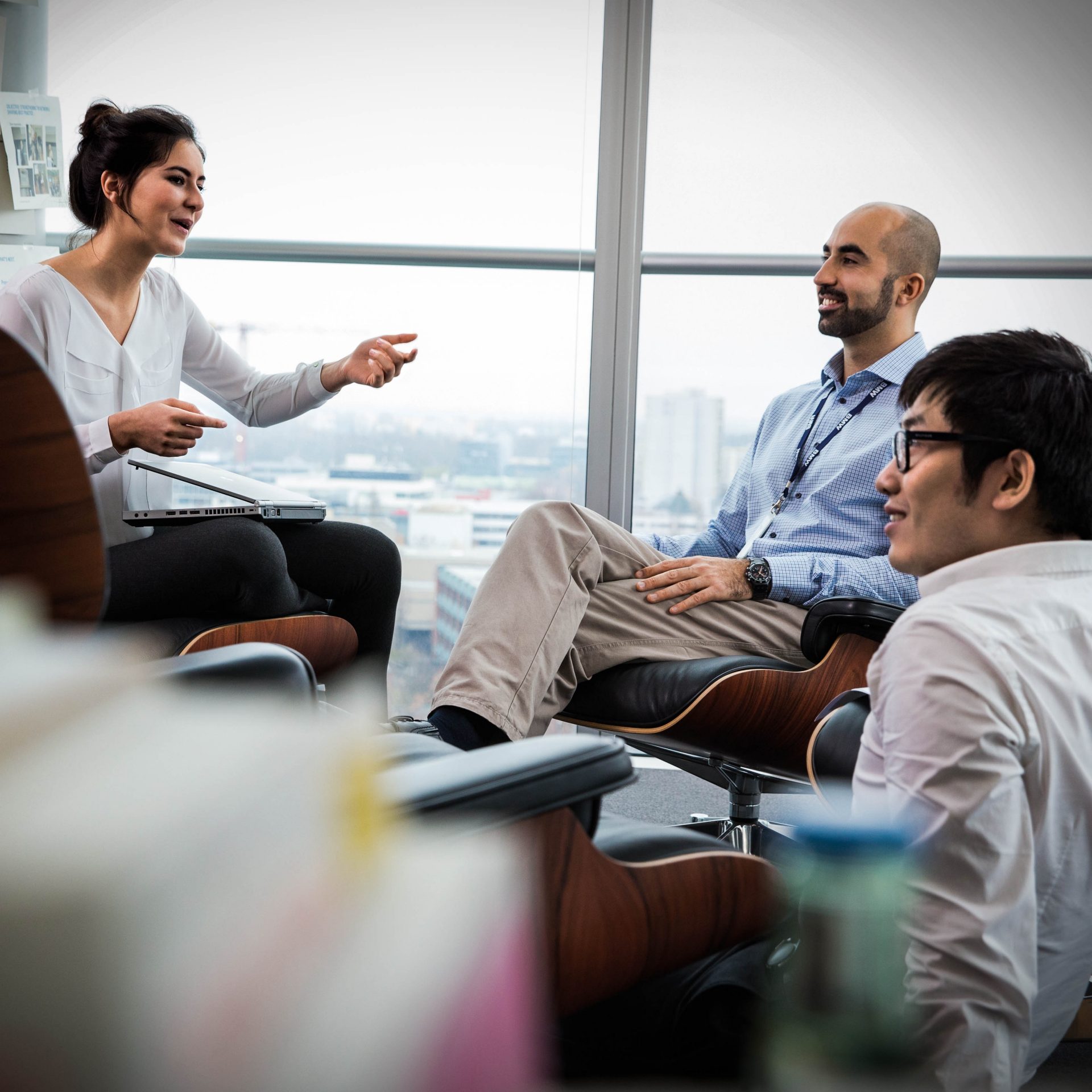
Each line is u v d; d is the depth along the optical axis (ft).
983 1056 2.90
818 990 2.44
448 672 6.47
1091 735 3.16
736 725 6.23
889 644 3.35
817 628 6.30
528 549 6.80
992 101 10.85
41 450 2.23
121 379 7.90
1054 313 10.88
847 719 4.48
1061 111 10.83
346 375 8.69
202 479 7.51
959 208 10.89
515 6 11.14
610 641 6.88
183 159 7.79
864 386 8.12
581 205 11.16
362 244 11.25
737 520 8.57
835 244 8.13
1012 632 3.16
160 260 11.21
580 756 2.50
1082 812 3.14
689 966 3.04
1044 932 3.19
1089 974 3.36
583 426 11.26
